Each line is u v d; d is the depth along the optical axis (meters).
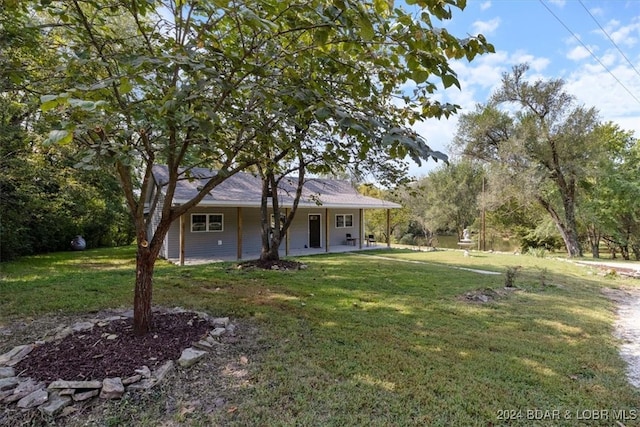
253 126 2.89
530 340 4.16
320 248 16.08
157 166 12.92
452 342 3.99
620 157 19.34
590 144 15.30
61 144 1.57
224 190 12.99
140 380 2.87
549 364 3.51
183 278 7.59
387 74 2.46
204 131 2.06
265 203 9.65
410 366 3.34
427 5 1.63
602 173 16.25
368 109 2.68
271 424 2.42
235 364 3.29
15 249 11.39
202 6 2.28
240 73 2.68
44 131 4.98
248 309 5.09
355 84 2.57
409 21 1.82
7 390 2.65
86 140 2.82
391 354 3.60
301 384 2.95
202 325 4.12
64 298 5.53
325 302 5.67
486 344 3.96
